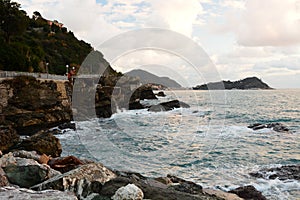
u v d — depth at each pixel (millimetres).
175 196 4941
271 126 23375
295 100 67562
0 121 22781
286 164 13125
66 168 6793
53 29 66188
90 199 4566
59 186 4660
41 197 4023
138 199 4477
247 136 19984
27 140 15406
